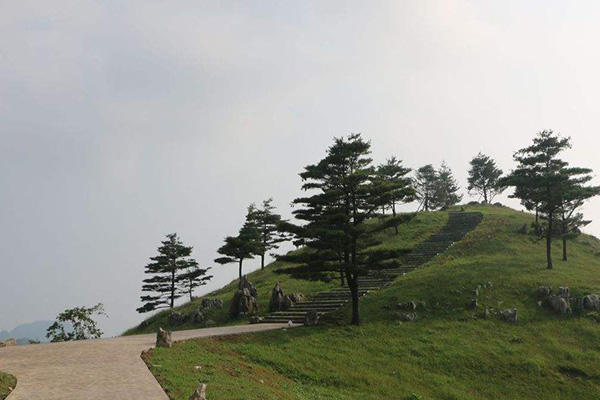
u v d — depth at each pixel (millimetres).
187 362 23312
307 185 40875
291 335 35781
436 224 74750
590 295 39500
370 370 30141
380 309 41438
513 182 52156
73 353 24953
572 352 32781
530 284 43500
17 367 20719
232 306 48312
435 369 30969
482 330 36406
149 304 67625
